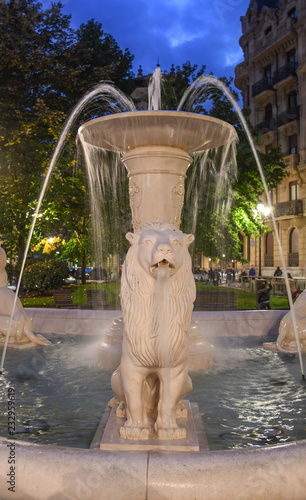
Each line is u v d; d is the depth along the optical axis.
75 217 18.61
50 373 4.87
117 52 22.06
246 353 5.87
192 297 2.79
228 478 1.93
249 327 7.07
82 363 5.31
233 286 27.66
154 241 2.66
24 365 5.21
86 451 2.07
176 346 2.66
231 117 18.00
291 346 5.93
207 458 2.01
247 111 18.84
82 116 17.31
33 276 18.23
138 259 2.70
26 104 16.73
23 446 2.12
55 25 16.36
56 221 18.53
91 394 4.10
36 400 3.93
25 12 15.67
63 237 24.03
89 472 1.96
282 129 33.72
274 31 34.34
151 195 5.13
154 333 2.62
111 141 5.14
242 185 18.92
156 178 5.13
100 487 1.93
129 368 2.71
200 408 3.74
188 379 2.98
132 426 2.68
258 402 3.90
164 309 2.63
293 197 33.03
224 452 2.06
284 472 1.96
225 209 19.00
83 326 7.17
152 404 2.95
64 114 15.59
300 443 2.13
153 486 1.92
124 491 1.92
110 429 2.77
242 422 3.40
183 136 4.84
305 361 5.43
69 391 4.21
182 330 2.70
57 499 1.96
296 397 4.04
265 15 35.53
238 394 4.14
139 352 2.64
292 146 33.53
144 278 2.68
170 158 5.11
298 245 32.47
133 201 5.27
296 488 1.95
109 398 3.98
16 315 6.21
